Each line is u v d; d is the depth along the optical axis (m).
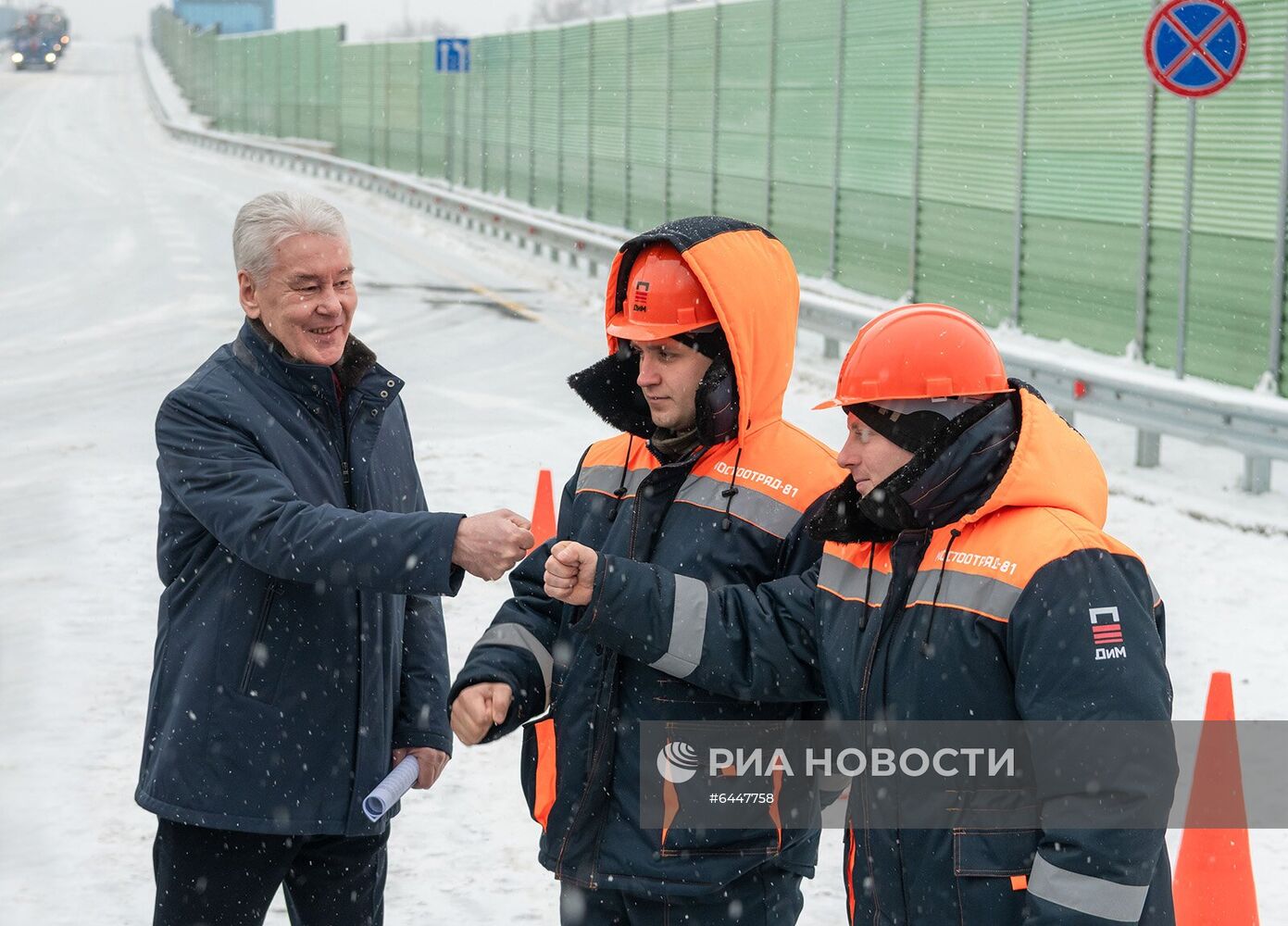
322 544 3.27
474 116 36.34
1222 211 12.80
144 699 6.66
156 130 68.88
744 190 23.12
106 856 5.22
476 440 11.71
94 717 6.45
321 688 3.49
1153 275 13.91
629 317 3.40
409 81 41.31
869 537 3.03
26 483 10.52
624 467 3.58
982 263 16.97
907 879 2.91
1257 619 7.65
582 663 3.40
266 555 3.31
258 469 3.38
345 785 3.53
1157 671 2.74
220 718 3.43
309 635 3.47
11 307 19.14
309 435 3.51
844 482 3.05
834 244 20.39
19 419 12.62
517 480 10.43
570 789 3.39
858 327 14.85
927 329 2.91
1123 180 14.32
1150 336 14.03
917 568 2.95
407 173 41.94
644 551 3.42
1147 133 13.80
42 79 101.94
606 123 28.47
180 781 3.43
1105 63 14.49
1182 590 8.13
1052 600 2.76
